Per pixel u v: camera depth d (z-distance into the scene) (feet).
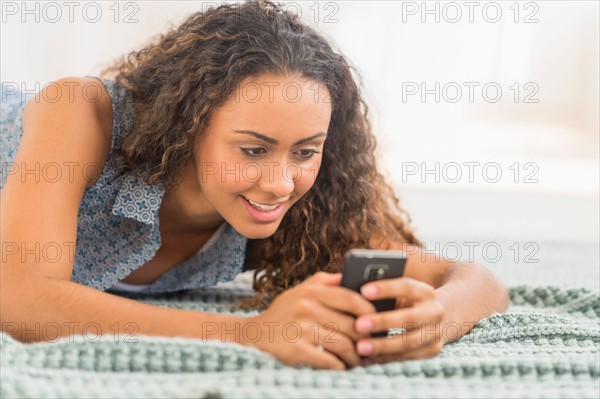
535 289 3.85
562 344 2.99
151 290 3.86
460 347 2.91
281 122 2.85
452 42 9.02
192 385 2.29
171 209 3.50
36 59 7.72
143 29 7.61
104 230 3.46
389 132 8.99
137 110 3.34
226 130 2.91
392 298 2.59
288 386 2.33
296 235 3.70
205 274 3.84
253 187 2.95
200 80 3.00
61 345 2.51
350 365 2.61
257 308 3.69
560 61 10.04
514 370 2.58
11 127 3.94
